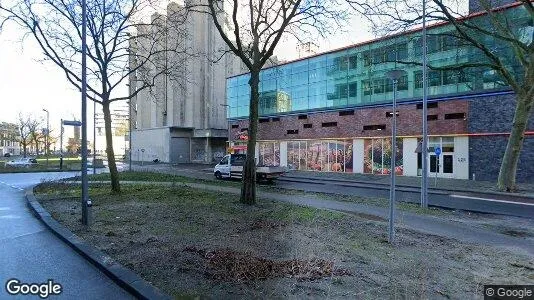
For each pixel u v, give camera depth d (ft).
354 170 113.29
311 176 99.09
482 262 21.08
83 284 16.66
